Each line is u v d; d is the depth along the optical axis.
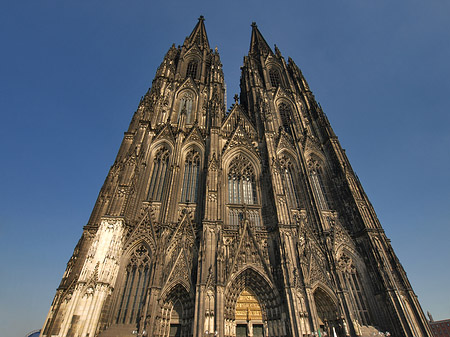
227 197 59.16
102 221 46.03
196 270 46.22
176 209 53.59
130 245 47.56
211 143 61.84
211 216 49.88
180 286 44.56
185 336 40.47
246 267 47.06
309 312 41.84
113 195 49.47
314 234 54.44
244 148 66.81
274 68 100.19
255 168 64.50
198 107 75.50
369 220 54.88
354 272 52.12
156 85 75.81
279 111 83.50
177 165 59.66
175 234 49.44
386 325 45.72
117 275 44.28
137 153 56.75
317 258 50.69
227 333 42.53
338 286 47.16
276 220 51.88
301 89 90.44
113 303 42.03
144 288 44.44
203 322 38.66
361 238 54.22
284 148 69.62
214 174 55.69
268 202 57.81
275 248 50.06
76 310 37.53
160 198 56.00
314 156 70.81
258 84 85.25
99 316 38.72
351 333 42.84
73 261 44.31
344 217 59.16
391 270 48.75
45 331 37.50
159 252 45.88
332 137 70.44
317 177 67.38
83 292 39.09
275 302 44.91
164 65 83.31
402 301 45.16
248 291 48.25
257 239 51.59
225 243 50.28
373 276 49.94
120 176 52.50
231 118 75.75
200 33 109.31
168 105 74.19
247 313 45.72
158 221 51.56
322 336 44.78
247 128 73.62
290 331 40.88
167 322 42.09
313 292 47.09
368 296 49.41
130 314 41.84
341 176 63.25
